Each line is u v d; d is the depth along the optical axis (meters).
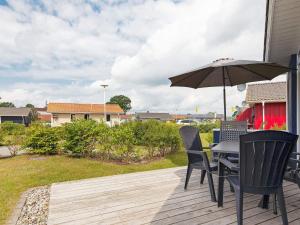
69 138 7.04
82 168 5.51
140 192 3.54
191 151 3.42
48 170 5.32
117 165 5.91
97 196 3.39
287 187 3.62
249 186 2.35
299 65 5.20
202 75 4.28
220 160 2.96
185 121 30.95
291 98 5.65
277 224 2.45
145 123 8.21
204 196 3.33
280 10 3.14
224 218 2.61
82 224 2.53
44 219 2.73
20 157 7.32
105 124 7.43
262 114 14.84
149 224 2.49
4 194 3.66
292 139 2.24
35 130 7.71
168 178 4.35
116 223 2.53
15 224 2.62
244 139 2.26
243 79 4.65
